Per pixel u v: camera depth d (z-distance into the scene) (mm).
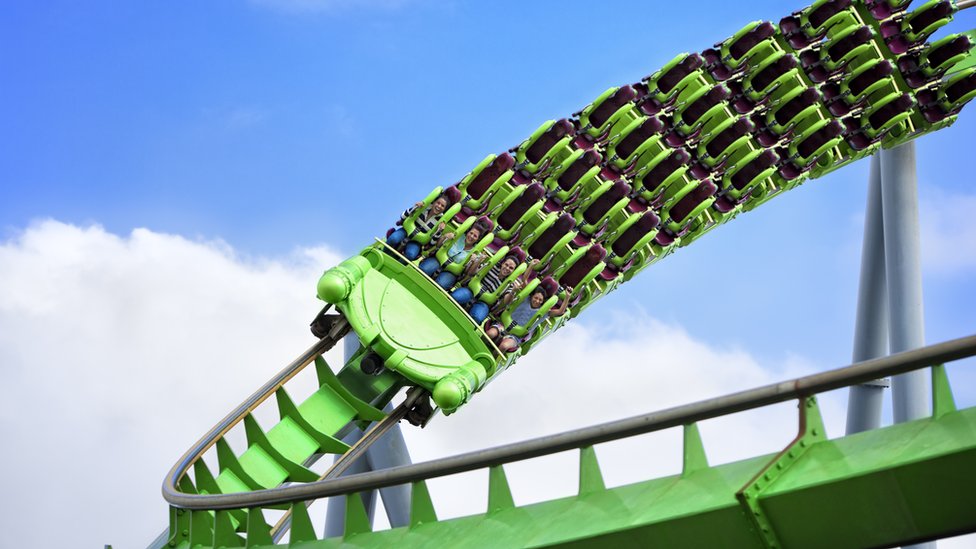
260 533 15328
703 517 11164
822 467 10914
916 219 25672
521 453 12297
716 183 24812
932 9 27281
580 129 24484
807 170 25531
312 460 20641
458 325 21922
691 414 11328
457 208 22297
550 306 21875
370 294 21672
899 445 10703
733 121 24672
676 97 25281
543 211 23422
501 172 23156
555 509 12430
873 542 10844
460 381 20609
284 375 20906
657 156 23812
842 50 26703
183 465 18703
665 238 24000
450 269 22141
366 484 13641
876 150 26188
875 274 26438
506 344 21828
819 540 10961
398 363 20875
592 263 22594
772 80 25891
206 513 16922
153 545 18078
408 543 13297
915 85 27016
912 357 10461
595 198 23125
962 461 10258
